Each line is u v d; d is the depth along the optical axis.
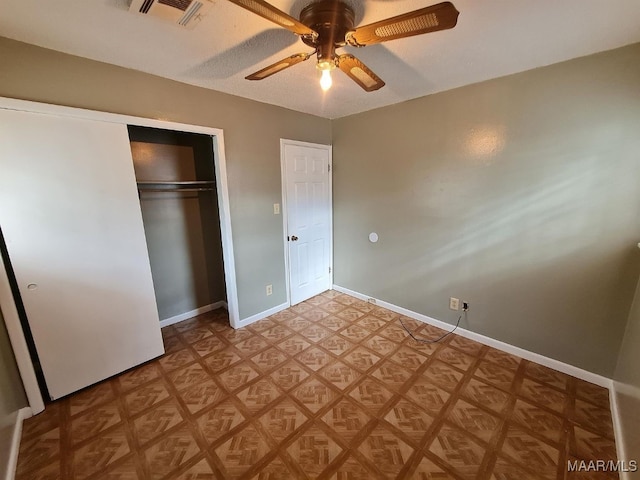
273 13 1.00
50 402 1.89
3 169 1.59
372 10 1.31
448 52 1.74
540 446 1.54
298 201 3.23
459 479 1.37
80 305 1.93
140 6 1.26
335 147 3.44
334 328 2.85
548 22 1.41
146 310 2.26
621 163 1.75
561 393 1.91
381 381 2.06
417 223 2.82
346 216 3.50
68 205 1.82
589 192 1.87
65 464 1.47
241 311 2.88
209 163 3.12
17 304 1.79
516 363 2.24
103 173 1.93
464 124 2.35
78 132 1.80
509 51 1.73
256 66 1.93
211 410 1.81
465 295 2.58
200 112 2.31
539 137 2.01
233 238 2.70
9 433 1.53
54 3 1.24
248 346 2.54
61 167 1.77
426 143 2.61
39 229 1.73
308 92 2.45
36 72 1.63
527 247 2.18
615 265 1.84
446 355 2.37
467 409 1.79
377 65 1.92
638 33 1.52
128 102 1.96
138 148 2.63
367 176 3.17
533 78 1.98
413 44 1.63
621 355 1.83
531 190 2.10
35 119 1.65
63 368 1.90
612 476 1.38
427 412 1.77
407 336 2.68
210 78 2.13
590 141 1.83
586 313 1.98
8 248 1.64
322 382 2.06
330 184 3.56
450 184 2.51
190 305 3.14
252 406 1.84
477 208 2.39
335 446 1.55
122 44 1.62
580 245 1.95
